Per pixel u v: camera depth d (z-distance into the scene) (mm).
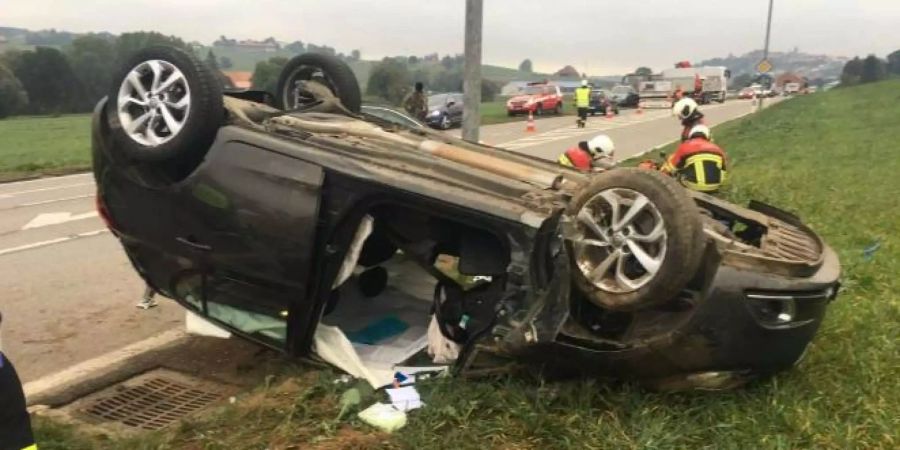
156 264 4742
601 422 3797
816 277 3951
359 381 4254
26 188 14227
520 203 3998
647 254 3619
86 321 6086
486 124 32312
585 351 3783
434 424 3812
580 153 7898
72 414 4379
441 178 4172
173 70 4418
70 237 9305
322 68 6023
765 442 3662
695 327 3660
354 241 4137
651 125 31688
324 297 4223
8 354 5355
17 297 6703
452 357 4465
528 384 4090
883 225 9000
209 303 4609
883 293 6105
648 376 3877
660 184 3574
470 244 4258
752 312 3695
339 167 4090
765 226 4883
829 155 17422
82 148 23922
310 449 3674
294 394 4238
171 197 4473
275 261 4191
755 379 4078
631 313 3916
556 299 3779
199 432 3883
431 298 5484
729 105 54438
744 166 15367
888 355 4699
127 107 4602
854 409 4031
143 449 3734
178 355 5242
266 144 4285
